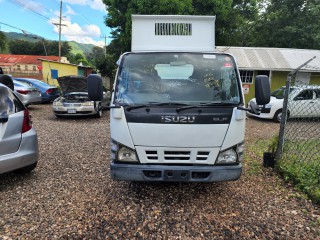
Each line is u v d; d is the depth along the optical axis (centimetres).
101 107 404
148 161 363
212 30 471
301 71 1677
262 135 927
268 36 2602
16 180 472
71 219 354
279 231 337
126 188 449
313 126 765
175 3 1428
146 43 465
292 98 819
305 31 2362
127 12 1577
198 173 361
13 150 423
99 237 319
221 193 438
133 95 382
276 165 531
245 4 2488
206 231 336
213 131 355
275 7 2512
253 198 423
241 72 1705
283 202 411
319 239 321
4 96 428
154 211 380
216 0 1591
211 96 384
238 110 362
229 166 364
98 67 2725
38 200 402
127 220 356
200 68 407
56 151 646
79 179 482
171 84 394
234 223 354
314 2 2406
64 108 1096
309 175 473
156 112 356
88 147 687
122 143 362
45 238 314
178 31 472
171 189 449
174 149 357
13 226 335
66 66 2889
